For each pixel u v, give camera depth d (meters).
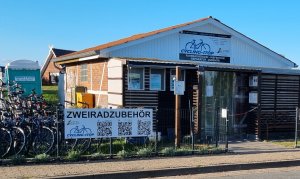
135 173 8.63
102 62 15.27
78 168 8.73
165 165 9.32
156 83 13.59
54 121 9.95
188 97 13.90
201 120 13.79
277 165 10.28
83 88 16.84
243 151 11.72
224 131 14.22
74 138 9.87
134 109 10.45
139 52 16.48
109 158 9.91
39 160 9.14
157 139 11.68
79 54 16.41
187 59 17.64
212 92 14.10
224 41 18.55
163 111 13.49
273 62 20.16
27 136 9.65
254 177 8.90
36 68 16.45
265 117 14.97
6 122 9.52
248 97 14.70
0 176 7.84
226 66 14.16
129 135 10.41
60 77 20.88
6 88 12.10
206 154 11.02
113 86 13.87
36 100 10.91
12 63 16.12
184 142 12.66
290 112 15.46
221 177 8.88
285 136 15.41
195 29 17.81
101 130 10.10
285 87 15.38
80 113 9.91
